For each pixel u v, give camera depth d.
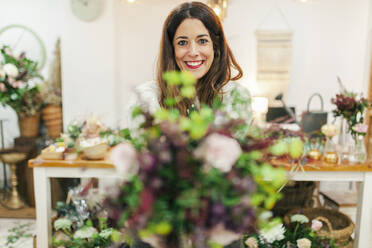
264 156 0.98
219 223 0.78
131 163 0.81
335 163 2.15
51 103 3.52
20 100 3.23
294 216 2.19
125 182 0.85
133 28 4.38
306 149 2.16
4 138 4.02
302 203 2.76
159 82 1.51
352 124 2.30
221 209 0.77
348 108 2.31
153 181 0.79
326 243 2.18
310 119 3.25
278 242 2.05
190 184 0.81
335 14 4.34
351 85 4.46
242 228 0.81
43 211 2.25
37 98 3.40
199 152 0.82
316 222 2.16
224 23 4.38
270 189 0.92
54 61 3.93
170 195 0.81
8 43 3.91
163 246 0.84
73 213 2.43
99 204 2.38
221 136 0.86
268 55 4.38
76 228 2.31
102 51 3.91
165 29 1.51
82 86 3.96
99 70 3.94
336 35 4.38
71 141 2.46
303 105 4.50
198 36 1.45
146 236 0.83
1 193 3.72
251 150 0.95
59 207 2.52
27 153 3.26
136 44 4.41
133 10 4.35
